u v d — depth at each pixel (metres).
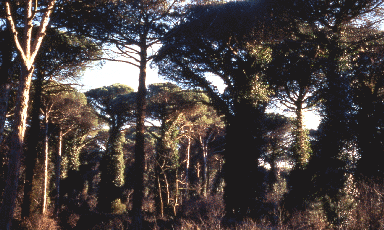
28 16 7.80
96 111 22.77
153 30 11.38
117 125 22.97
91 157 28.48
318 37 10.32
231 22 10.91
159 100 18.19
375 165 7.91
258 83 11.71
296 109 12.95
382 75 8.95
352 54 9.79
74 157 23.27
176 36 11.57
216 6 10.80
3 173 12.16
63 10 9.22
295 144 11.55
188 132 20.78
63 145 22.75
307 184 9.52
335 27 9.97
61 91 14.55
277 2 10.01
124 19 10.55
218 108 12.98
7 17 7.28
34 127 13.49
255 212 10.02
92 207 24.28
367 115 8.81
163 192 17.22
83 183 26.02
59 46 10.91
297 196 9.63
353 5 9.17
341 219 6.15
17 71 10.64
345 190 7.77
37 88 12.92
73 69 13.01
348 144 8.91
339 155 9.00
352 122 8.90
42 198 15.91
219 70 12.92
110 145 23.48
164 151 18.06
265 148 12.54
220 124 22.58
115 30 10.63
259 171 11.17
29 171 13.53
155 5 10.48
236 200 10.55
